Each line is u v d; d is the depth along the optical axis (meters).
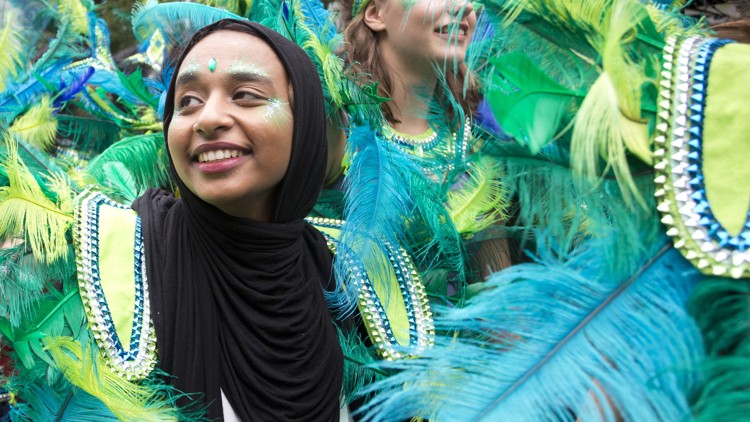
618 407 0.69
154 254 0.96
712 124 0.71
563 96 0.70
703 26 0.94
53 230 0.96
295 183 0.96
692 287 0.71
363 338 1.08
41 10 1.36
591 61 0.73
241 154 0.91
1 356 0.99
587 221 0.75
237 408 0.91
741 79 0.71
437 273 1.12
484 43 0.77
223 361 0.92
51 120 1.31
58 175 1.10
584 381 0.70
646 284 0.72
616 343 0.70
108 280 0.94
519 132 0.68
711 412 0.66
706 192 0.69
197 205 0.93
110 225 0.98
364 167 1.08
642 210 0.72
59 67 1.35
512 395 0.71
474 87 1.11
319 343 0.97
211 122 0.89
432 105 1.23
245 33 0.96
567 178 0.74
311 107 0.96
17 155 1.01
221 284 0.93
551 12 0.72
